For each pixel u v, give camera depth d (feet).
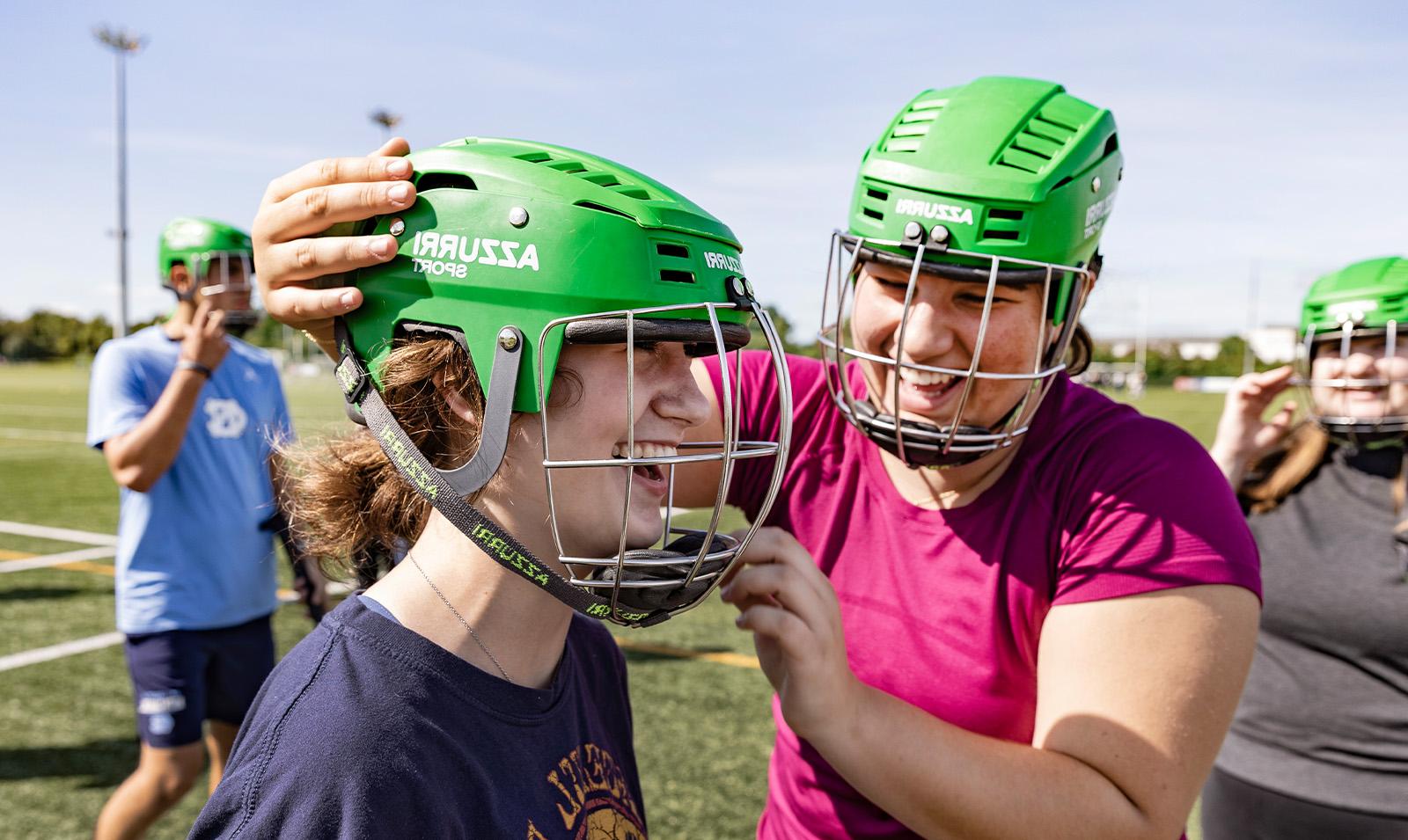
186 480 8.13
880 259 3.60
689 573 2.76
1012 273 3.45
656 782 10.09
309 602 9.18
